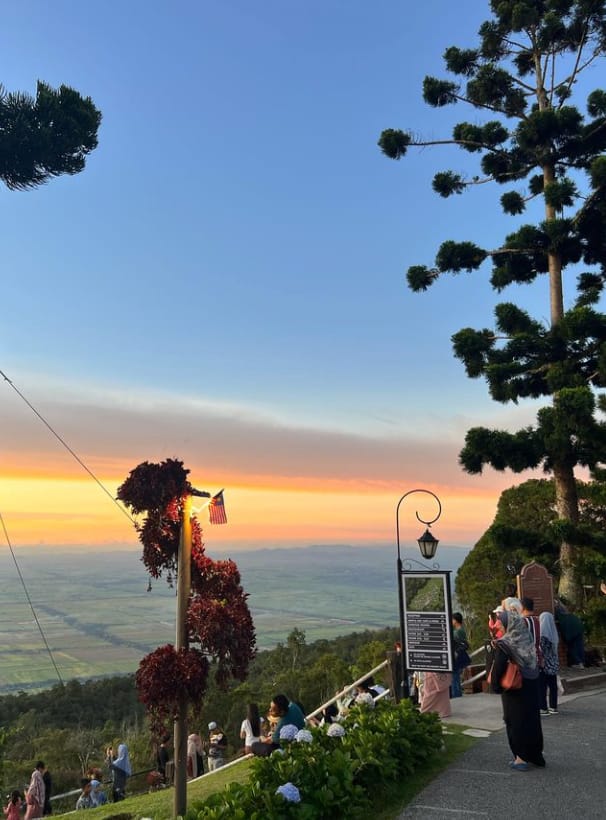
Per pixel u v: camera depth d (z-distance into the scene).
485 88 18.97
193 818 4.69
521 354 17.02
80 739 57.47
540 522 24.66
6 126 8.53
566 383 15.60
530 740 6.14
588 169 16.81
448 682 8.77
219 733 12.16
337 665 62.28
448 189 19.31
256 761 5.34
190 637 6.58
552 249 17.33
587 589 17.23
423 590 8.53
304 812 4.73
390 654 9.29
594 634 14.73
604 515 20.80
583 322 15.40
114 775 13.59
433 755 6.58
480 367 17.30
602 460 15.79
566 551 15.51
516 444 15.10
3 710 78.12
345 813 4.96
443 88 19.22
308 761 5.36
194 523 6.86
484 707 9.39
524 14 17.66
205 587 6.76
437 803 5.35
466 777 5.99
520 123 17.58
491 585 26.00
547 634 8.82
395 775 5.70
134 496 6.57
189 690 6.20
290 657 83.06
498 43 19.03
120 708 81.81
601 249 18.12
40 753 52.50
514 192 19.62
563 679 10.65
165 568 6.82
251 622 6.68
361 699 7.59
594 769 6.14
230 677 6.56
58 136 8.73
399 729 6.32
